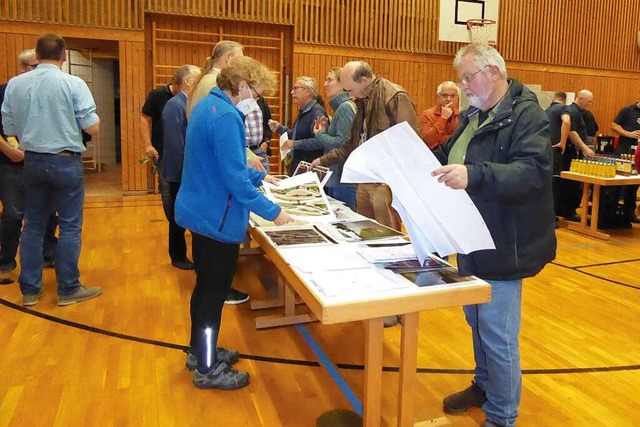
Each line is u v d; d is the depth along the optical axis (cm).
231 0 790
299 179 303
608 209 632
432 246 183
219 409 228
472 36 933
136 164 779
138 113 771
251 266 427
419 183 167
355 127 311
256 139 370
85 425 213
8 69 707
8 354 272
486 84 185
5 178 373
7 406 225
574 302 371
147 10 754
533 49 998
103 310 334
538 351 292
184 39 788
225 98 217
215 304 236
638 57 1091
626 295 388
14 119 318
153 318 324
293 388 247
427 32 910
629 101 1088
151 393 239
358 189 326
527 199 179
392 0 879
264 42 830
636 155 316
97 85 1013
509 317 195
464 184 164
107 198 745
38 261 338
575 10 1016
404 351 186
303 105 422
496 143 185
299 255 209
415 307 170
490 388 203
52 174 318
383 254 211
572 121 659
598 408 236
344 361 275
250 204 213
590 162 589
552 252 192
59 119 313
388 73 897
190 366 252
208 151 215
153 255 462
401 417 191
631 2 1062
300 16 827
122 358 272
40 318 318
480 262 191
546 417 228
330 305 160
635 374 268
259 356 278
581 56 1040
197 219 220
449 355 286
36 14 709
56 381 247
